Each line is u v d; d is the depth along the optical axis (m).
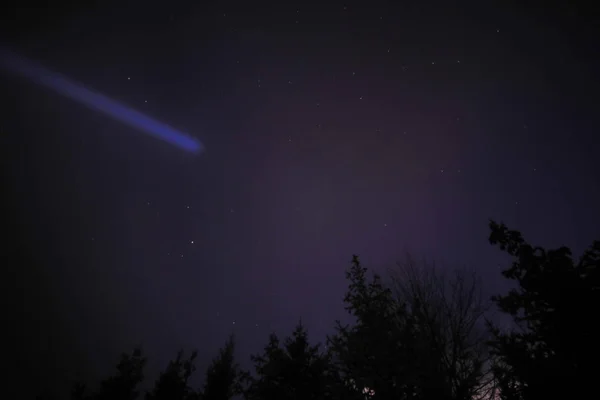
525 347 3.88
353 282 7.26
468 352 6.14
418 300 6.95
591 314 3.50
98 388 8.70
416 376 5.24
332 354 6.63
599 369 3.29
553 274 3.82
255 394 7.30
